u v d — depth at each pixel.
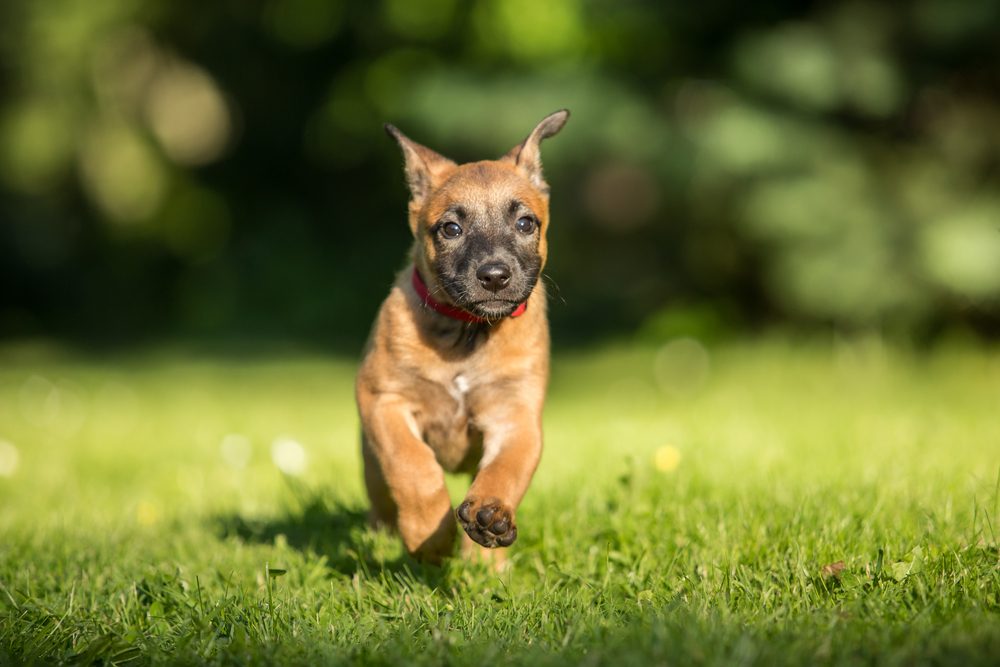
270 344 22.62
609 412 12.28
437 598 4.82
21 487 8.59
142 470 9.35
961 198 13.84
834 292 13.91
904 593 4.38
